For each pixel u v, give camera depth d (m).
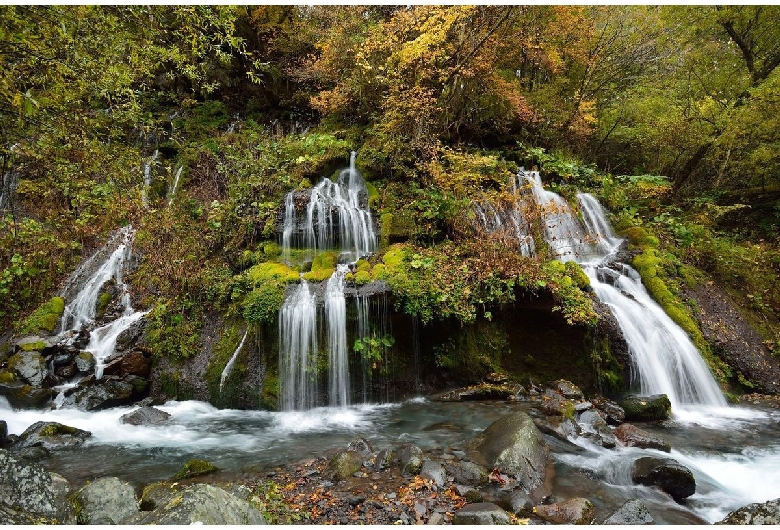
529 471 4.56
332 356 7.34
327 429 6.32
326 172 11.05
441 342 7.88
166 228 9.75
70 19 4.44
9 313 9.36
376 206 9.89
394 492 4.31
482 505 3.90
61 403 7.23
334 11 13.36
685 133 12.91
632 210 11.88
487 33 10.86
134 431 6.35
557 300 7.61
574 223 11.16
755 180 14.19
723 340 8.41
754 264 10.13
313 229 9.66
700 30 13.85
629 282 9.30
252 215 9.78
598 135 16.20
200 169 12.74
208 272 8.84
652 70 15.41
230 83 15.73
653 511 4.14
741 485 4.74
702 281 9.70
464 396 7.25
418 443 5.59
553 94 13.95
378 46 10.73
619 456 5.22
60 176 6.48
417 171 10.25
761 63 13.34
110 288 9.77
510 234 8.86
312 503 4.15
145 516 3.05
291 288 7.70
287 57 15.05
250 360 7.52
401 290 7.32
